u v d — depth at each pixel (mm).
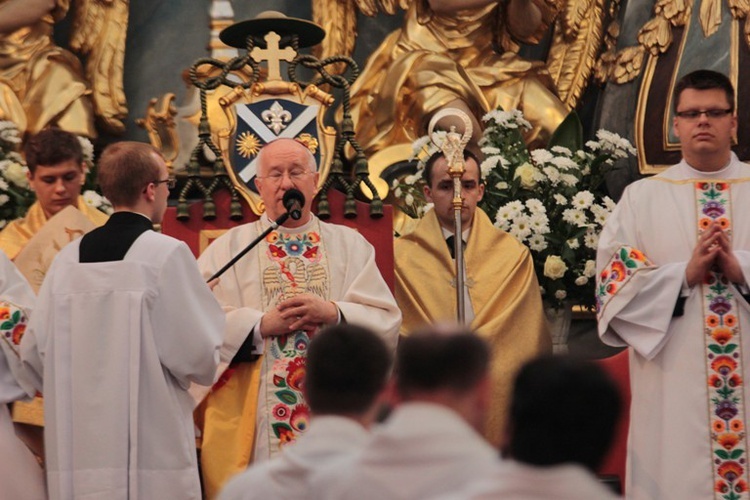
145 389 9125
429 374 5332
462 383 5328
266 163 10609
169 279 9164
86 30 15102
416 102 14672
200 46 15461
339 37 15461
